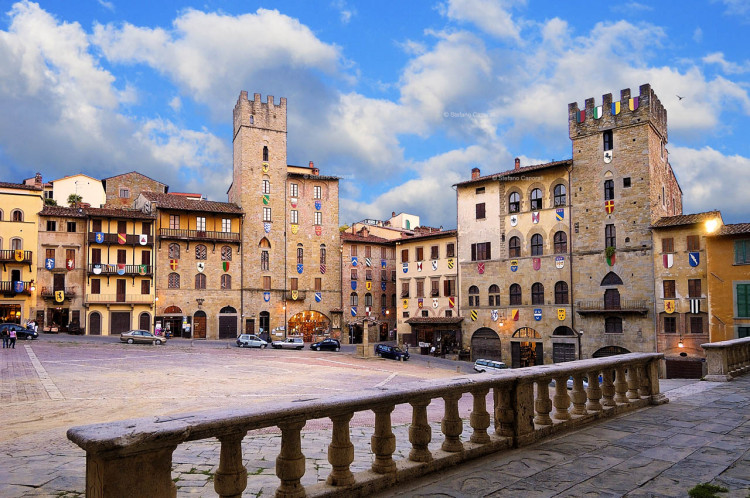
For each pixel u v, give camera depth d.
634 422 11.45
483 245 74.06
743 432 10.55
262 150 88.56
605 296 63.12
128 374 38.00
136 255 79.50
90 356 50.06
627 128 62.88
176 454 10.53
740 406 13.29
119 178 92.00
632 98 62.72
